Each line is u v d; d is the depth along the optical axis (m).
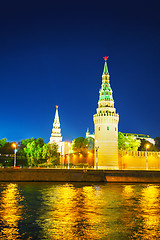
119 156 112.19
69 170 80.25
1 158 118.44
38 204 43.69
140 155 117.31
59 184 72.25
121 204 44.12
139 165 115.56
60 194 53.78
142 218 35.38
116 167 109.56
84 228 31.00
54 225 32.16
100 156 110.75
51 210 39.59
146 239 27.62
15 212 38.25
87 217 35.72
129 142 143.00
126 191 58.88
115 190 60.44
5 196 50.97
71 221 33.81
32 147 116.44
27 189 60.94
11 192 56.03
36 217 35.59
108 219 34.81
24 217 35.62
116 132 113.56
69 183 75.25
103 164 109.56
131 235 28.75
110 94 119.06
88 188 63.75
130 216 36.34
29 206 42.19
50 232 29.59
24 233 29.22
